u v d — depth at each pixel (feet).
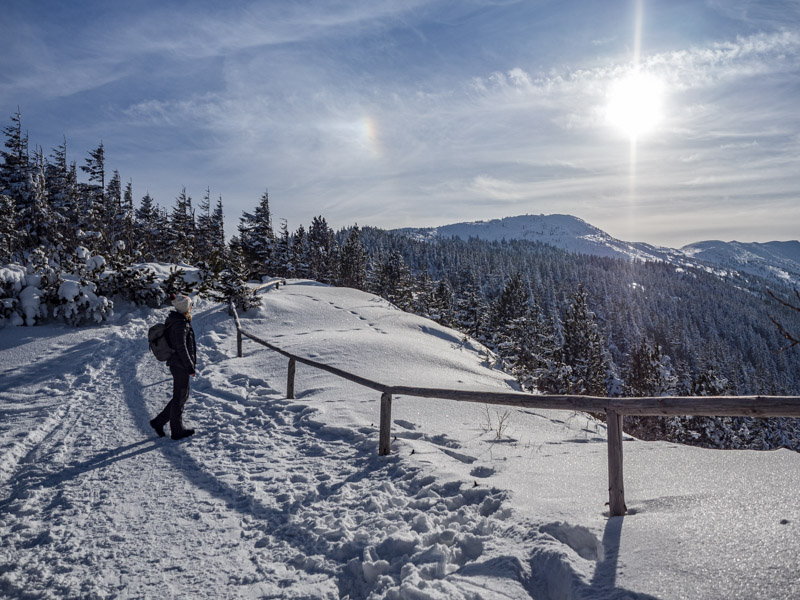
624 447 17.31
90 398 30.42
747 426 124.98
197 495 16.38
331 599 10.21
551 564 9.22
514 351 101.35
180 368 22.98
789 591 6.94
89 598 10.65
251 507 15.25
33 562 12.22
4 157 110.22
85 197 142.31
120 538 13.42
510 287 230.07
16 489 17.25
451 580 9.78
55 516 14.92
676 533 9.24
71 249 108.37
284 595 10.44
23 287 50.62
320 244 268.00
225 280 61.57
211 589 10.86
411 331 62.59
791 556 7.64
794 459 12.72
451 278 499.92
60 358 40.16
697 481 11.93
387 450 18.85
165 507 15.46
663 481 12.50
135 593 10.79
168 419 23.26
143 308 57.52
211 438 22.75
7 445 21.52
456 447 19.29
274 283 83.82
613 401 10.99
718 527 9.09
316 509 14.69
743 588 7.31
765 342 549.13
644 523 9.91
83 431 24.00
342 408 26.07
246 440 22.16
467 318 185.37
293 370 29.12
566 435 22.29
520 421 24.97
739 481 11.32
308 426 23.79
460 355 52.54
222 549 12.73
